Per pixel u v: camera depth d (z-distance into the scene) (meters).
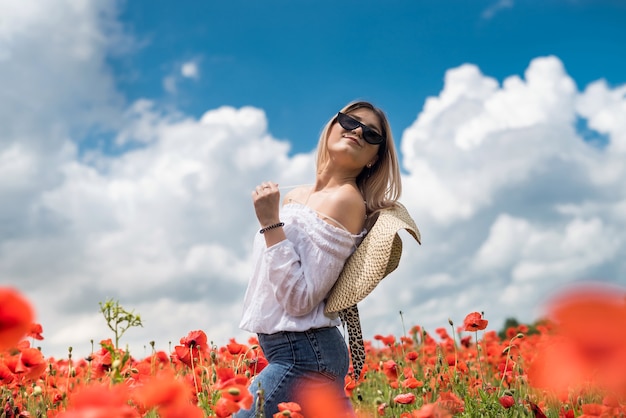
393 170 3.24
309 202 3.06
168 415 1.46
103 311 2.41
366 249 2.84
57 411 3.30
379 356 6.22
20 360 2.86
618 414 2.48
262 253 2.92
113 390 1.18
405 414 2.90
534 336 5.12
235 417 2.65
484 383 3.65
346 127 3.08
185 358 3.16
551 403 3.15
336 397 2.72
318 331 2.75
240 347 3.64
